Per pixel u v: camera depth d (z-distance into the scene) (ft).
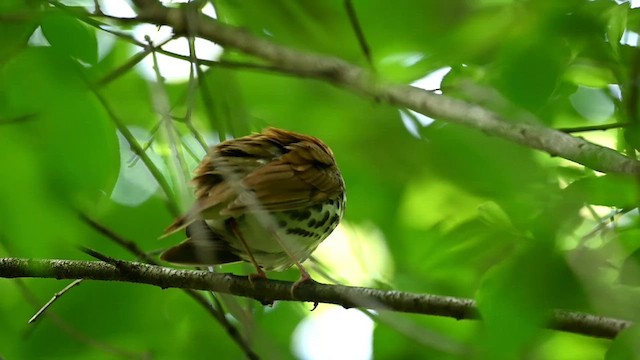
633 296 27.20
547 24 28.94
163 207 42.65
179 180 29.45
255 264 30.91
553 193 28.45
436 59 37.09
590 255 26.58
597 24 28.96
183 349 43.91
